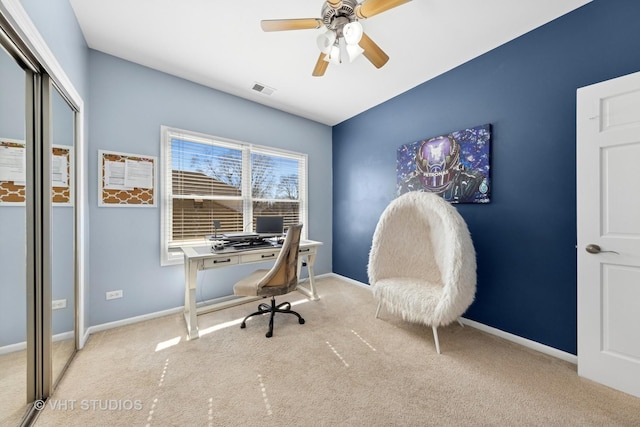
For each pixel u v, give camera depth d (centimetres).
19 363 148
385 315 250
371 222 337
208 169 283
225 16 179
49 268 141
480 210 223
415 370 163
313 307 271
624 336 142
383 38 200
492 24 185
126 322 228
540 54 187
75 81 177
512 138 202
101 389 145
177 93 257
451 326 227
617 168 145
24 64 130
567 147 175
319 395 141
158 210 245
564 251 177
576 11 169
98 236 215
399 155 292
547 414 127
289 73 253
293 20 153
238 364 169
